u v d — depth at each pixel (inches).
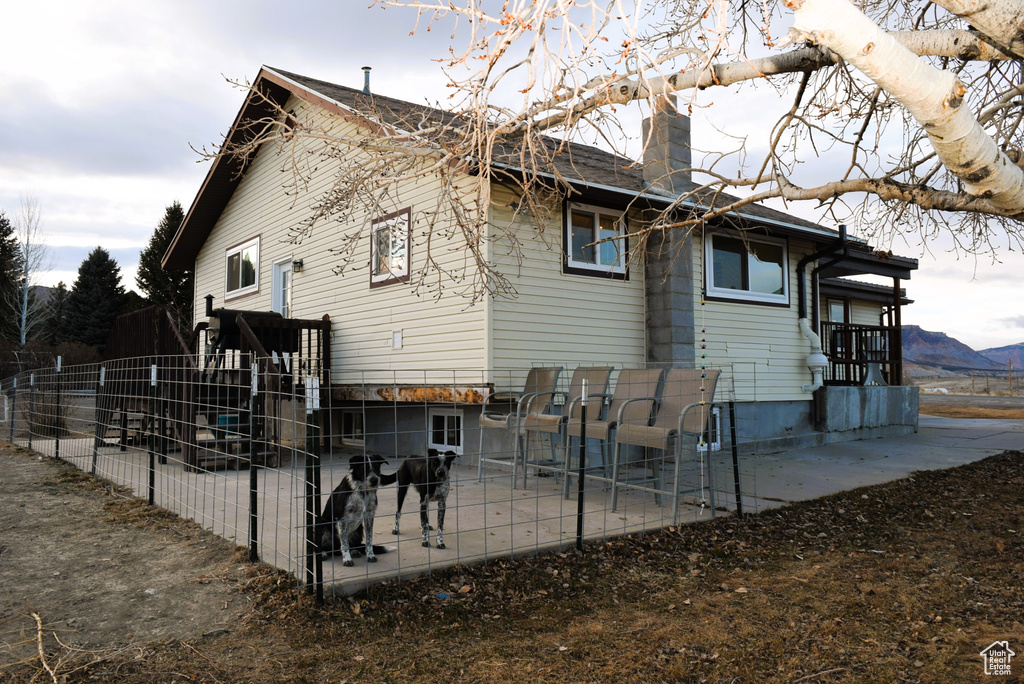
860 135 218.8
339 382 410.9
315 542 143.9
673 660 123.9
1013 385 1518.2
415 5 142.2
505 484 290.4
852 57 99.7
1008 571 178.4
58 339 1448.1
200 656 120.5
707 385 236.2
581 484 187.9
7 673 113.4
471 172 258.5
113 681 110.6
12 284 1382.9
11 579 159.9
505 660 122.3
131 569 167.0
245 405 345.1
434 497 180.7
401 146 188.1
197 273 631.8
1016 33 106.5
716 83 180.7
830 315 605.9
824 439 453.1
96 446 298.5
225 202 569.6
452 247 326.0
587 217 353.7
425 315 344.5
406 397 347.6
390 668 118.0
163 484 271.6
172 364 338.0
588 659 123.8
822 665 122.3
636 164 142.6
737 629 139.4
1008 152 149.1
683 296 365.4
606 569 175.5
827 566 183.9
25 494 255.3
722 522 225.5
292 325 397.4
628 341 366.6
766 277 438.0
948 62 215.3
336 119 395.2
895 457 385.7
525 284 323.0
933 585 167.6
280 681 111.9
